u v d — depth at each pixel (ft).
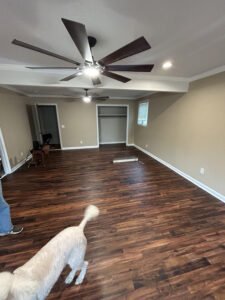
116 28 4.34
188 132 10.37
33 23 4.06
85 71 5.33
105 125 23.11
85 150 19.20
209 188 8.89
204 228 6.17
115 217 6.82
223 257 4.94
